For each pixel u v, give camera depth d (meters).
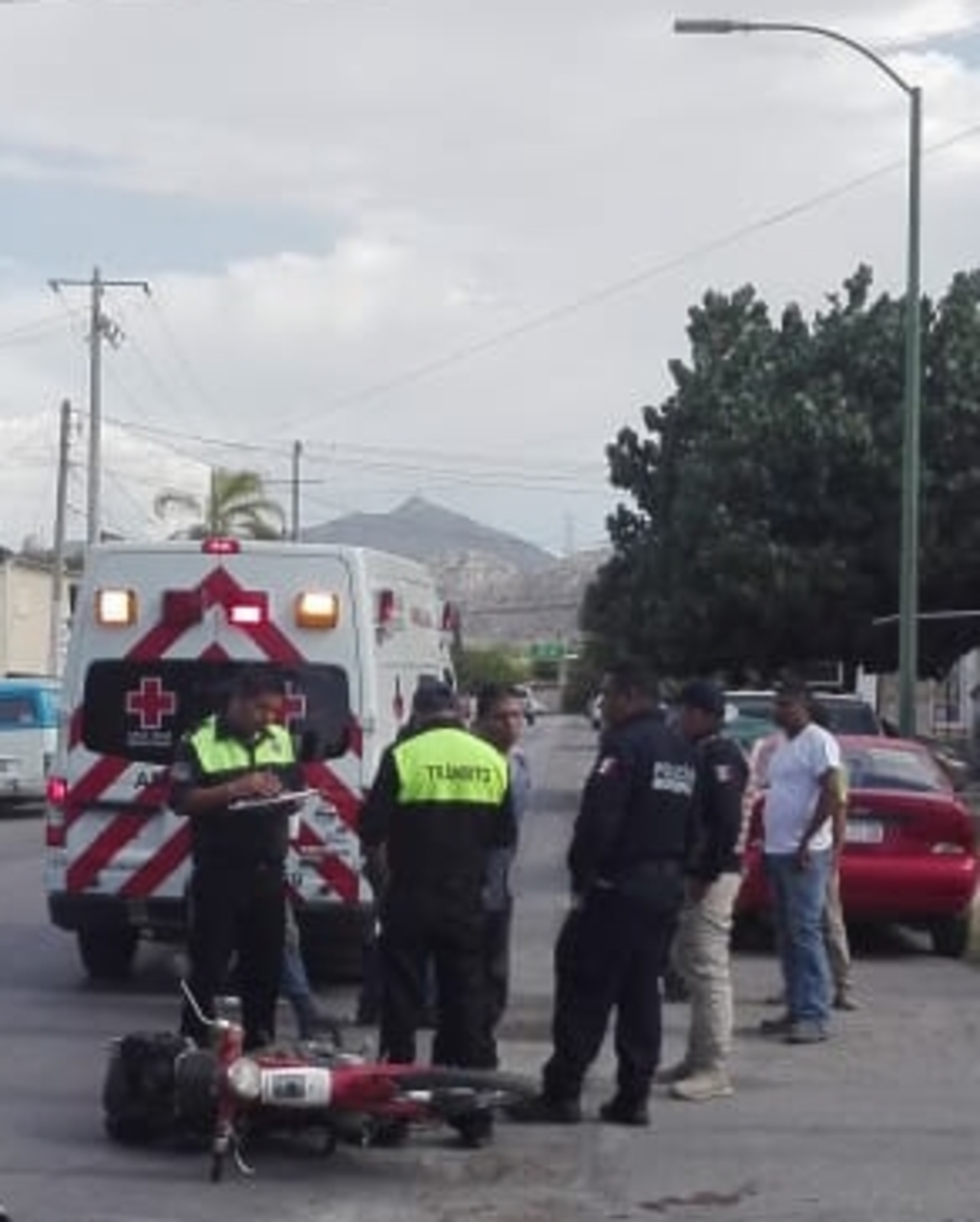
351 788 16.66
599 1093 13.16
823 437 40.69
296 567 16.95
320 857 16.53
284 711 14.69
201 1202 10.41
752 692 30.02
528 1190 10.70
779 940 15.39
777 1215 10.23
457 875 11.78
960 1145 11.80
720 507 42.03
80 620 17.11
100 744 16.98
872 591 41.75
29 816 42.00
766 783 15.40
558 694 160.12
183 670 16.94
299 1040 13.45
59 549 73.06
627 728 12.10
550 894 25.77
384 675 17.28
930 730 57.69
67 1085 13.27
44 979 17.97
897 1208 10.38
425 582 19.66
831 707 28.12
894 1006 16.88
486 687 13.81
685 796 12.13
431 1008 14.41
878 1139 11.92
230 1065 10.94
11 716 40.75
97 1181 10.80
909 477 30.88
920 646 43.41
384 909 11.85
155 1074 11.39
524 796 14.23
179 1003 16.59
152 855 16.88
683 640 43.84
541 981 18.12
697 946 13.09
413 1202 10.45
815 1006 15.12
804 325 46.72
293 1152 11.45
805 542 41.78
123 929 17.38
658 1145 11.69
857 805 19.56
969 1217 10.22
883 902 19.61
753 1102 12.95
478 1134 11.55
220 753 12.62
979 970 19.20
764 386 42.91
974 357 40.28
